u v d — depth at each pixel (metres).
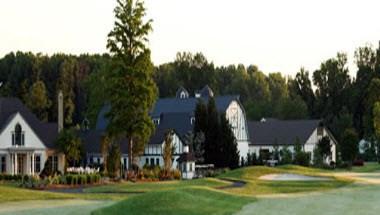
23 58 176.00
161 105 124.12
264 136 134.00
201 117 96.31
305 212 36.31
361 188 58.56
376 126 118.88
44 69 174.50
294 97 180.88
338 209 38.28
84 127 132.12
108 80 79.38
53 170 80.12
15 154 85.62
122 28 78.69
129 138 79.56
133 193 51.88
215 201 37.81
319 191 55.81
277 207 38.56
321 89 184.12
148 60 79.19
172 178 78.06
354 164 123.25
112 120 79.00
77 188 59.38
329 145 122.44
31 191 47.06
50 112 156.00
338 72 183.25
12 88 167.25
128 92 78.00
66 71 170.38
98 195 48.25
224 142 95.56
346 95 181.00
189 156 84.44
